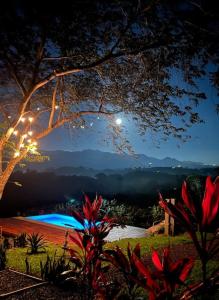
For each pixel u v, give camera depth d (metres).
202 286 1.83
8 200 20.97
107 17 7.67
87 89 10.45
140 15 7.57
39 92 10.90
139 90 9.46
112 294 2.63
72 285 5.00
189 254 7.27
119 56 8.17
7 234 11.41
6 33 7.66
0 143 8.82
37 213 17.56
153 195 19.00
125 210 14.59
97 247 3.49
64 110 10.43
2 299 4.60
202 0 6.98
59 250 8.22
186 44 7.58
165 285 1.85
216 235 1.89
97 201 3.80
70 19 7.54
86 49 8.43
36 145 9.36
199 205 1.86
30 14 7.37
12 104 10.59
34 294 4.75
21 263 6.70
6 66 9.04
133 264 2.33
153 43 7.77
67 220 15.02
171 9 7.30
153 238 9.55
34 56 8.62
